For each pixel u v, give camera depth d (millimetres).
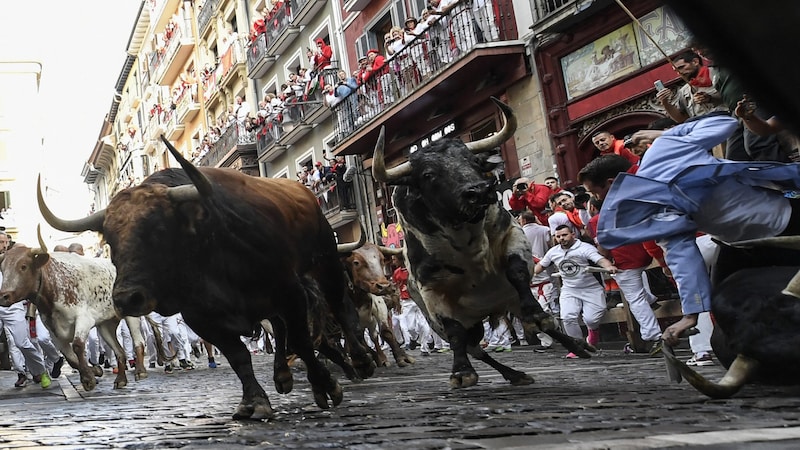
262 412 4195
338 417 4094
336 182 24078
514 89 16609
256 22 30250
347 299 8328
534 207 11023
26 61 49312
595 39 14391
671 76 12680
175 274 4242
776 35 446
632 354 8219
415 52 18609
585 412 3357
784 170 4090
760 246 3736
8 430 4625
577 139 15203
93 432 4152
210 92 37125
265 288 4629
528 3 15891
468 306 5504
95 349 12547
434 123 19688
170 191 4254
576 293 8742
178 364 13602
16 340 10203
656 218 4305
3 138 48438
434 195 5023
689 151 4223
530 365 7789
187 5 40344
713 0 456
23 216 48188
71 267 9508
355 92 21844
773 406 3104
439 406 4270
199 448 3072
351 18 24078
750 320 3395
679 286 4309
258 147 30547
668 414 3068
